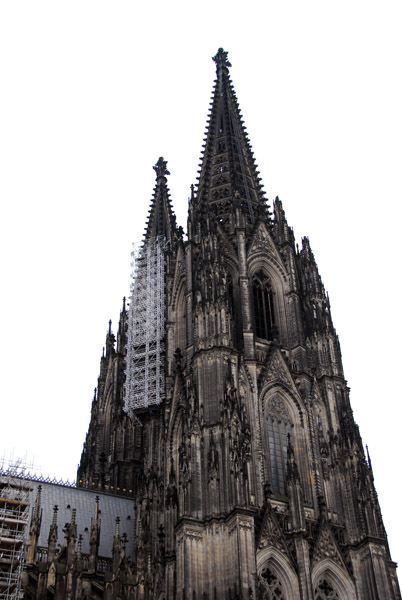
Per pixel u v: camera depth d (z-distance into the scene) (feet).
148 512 396.37
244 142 533.55
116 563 346.95
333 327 438.40
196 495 346.13
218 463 350.84
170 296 467.93
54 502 415.64
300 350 420.36
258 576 332.19
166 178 654.53
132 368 521.65
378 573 349.41
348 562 357.00
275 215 482.69
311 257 469.98
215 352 386.32
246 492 338.54
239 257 442.09
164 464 403.13
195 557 330.75
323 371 415.85
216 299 404.98
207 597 321.52
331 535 359.87
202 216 460.96
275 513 352.49
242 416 361.92
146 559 339.36
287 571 339.36
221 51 591.37
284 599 334.03
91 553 365.81
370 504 368.27
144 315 552.00
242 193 495.00
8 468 385.29
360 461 380.99
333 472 384.88
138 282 579.48
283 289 447.83
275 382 401.49
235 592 313.94
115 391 527.81
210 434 360.89
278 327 436.76
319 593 345.10
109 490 461.78
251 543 325.42
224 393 369.09
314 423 397.80
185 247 465.88
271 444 385.50
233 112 549.13
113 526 418.10
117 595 325.62
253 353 402.72
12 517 356.18
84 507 421.59
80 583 327.67
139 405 498.28
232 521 331.57
